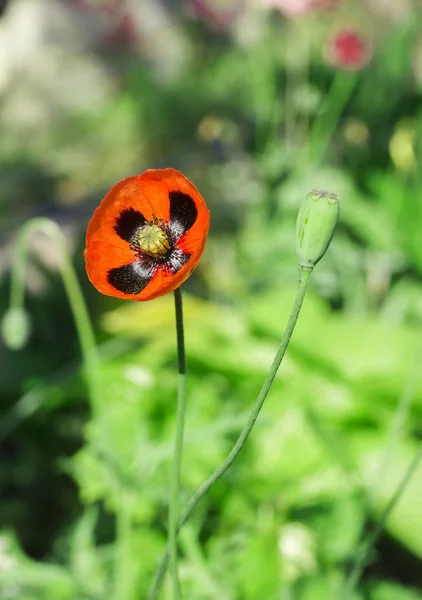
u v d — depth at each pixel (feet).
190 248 1.85
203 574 2.73
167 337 3.80
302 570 2.84
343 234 5.20
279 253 4.88
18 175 7.06
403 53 6.24
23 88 8.96
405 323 4.55
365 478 3.09
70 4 9.80
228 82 8.54
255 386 3.56
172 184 1.88
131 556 2.87
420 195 5.07
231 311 4.33
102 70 9.32
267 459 3.17
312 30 6.50
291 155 5.33
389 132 5.98
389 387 3.37
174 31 9.75
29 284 4.54
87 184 7.20
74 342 4.52
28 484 3.90
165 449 2.73
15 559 2.72
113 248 1.89
